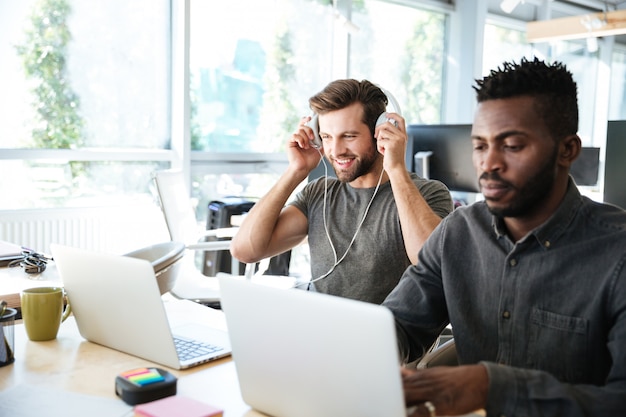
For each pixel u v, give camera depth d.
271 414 1.13
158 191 2.96
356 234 1.92
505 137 1.13
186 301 1.89
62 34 3.88
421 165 3.68
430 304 1.45
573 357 1.18
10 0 3.67
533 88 1.12
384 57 5.52
